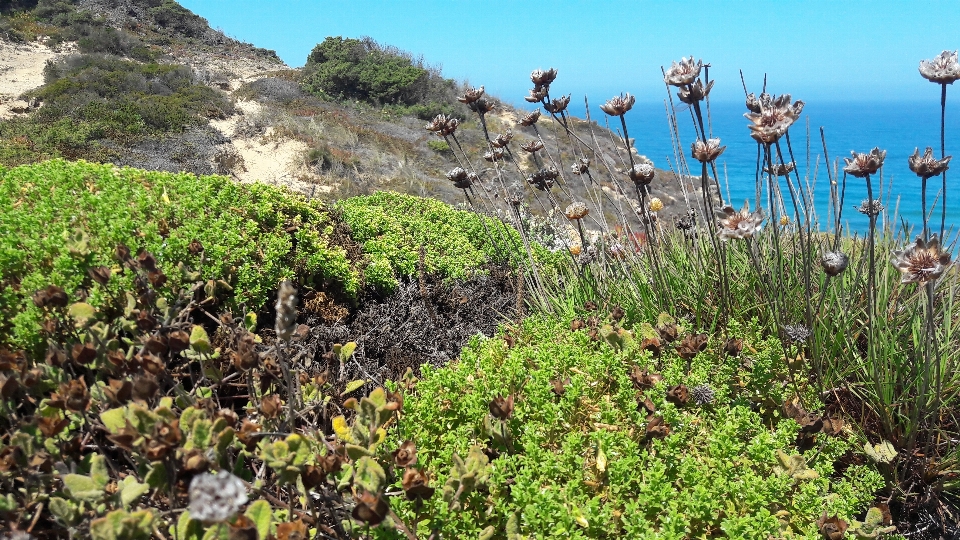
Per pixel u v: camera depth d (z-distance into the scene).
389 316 4.03
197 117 16.73
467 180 4.65
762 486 2.14
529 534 1.98
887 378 2.75
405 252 4.79
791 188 2.95
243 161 14.85
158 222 3.33
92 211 3.20
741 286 3.54
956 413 2.84
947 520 2.62
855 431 2.87
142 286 2.48
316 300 3.77
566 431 2.48
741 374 2.92
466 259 5.22
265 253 3.54
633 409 2.43
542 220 7.16
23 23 25.53
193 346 2.14
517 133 21.66
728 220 2.65
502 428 2.33
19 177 3.49
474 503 2.09
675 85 3.02
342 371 2.75
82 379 1.81
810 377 3.06
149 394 1.71
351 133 18.55
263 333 3.32
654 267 3.73
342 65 25.03
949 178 30.84
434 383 2.62
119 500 1.64
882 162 2.53
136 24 29.41
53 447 1.80
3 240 2.75
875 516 2.17
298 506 2.01
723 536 2.12
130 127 14.80
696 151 3.13
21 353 2.25
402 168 16.47
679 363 2.78
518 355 2.88
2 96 17.03
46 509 1.79
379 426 2.01
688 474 2.21
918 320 2.86
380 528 1.82
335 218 4.79
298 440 1.70
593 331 3.21
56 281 2.59
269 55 32.66
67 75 18.88
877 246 3.55
